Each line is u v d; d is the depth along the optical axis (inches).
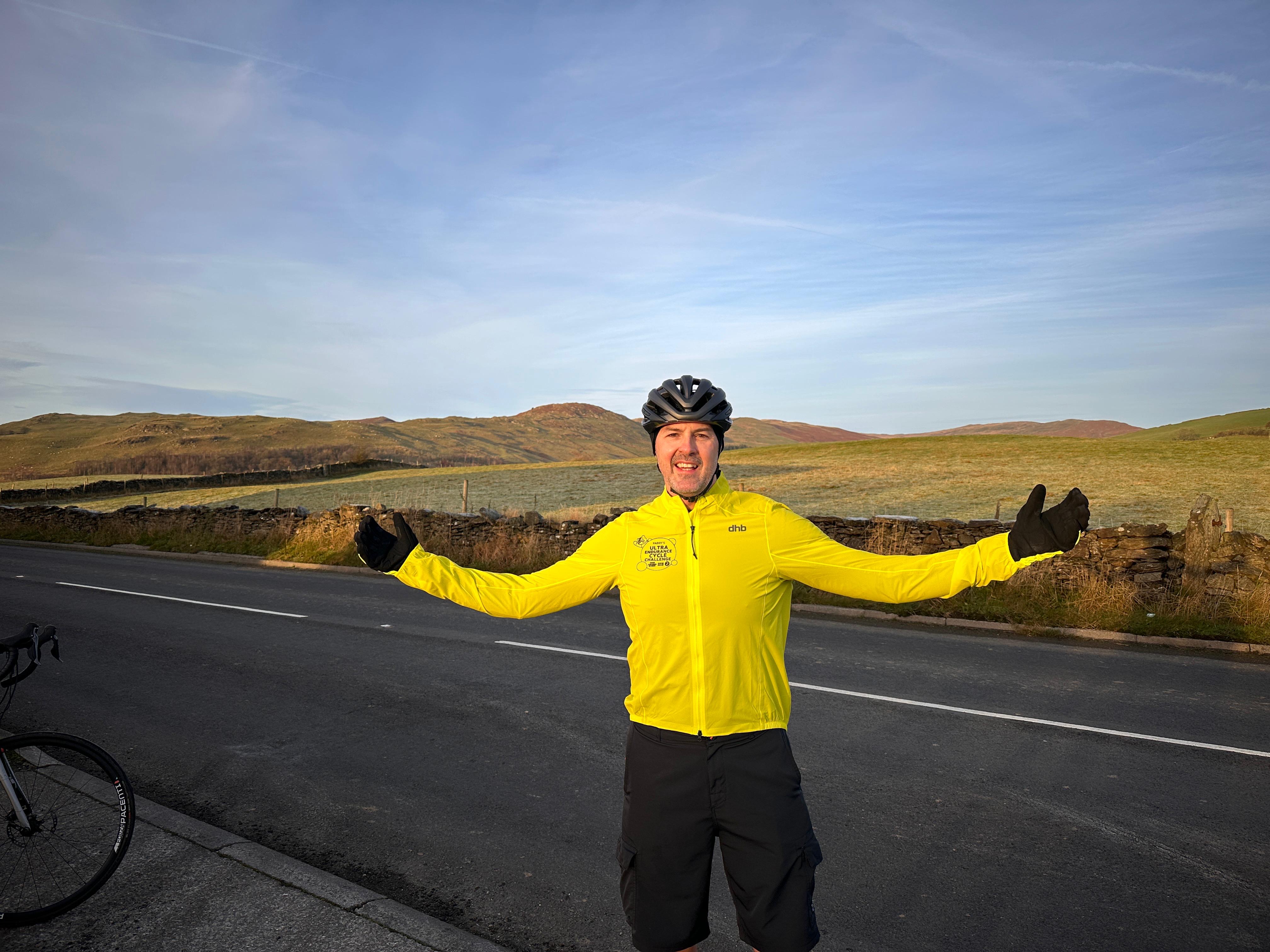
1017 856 162.6
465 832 173.9
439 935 125.5
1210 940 133.2
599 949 131.6
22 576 600.1
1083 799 191.0
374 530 87.7
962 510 1074.1
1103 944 132.0
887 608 432.5
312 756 219.5
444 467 2450.8
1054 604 422.0
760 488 1368.1
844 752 222.1
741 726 84.3
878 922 138.6
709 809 84.1
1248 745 229.8
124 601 479.2
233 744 228.8
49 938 125.0
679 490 86.8
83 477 3351.4
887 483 1353.3
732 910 144.1
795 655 339.6
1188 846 167.2
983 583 75.8
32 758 149.9
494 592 89.3
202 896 136.6
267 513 810.2
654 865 85.8
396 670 311.0
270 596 501.0
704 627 84.1
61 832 150.2
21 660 324.8
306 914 131.3
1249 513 953.5
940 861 160.2
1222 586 409.4
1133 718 255.1
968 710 261.7
